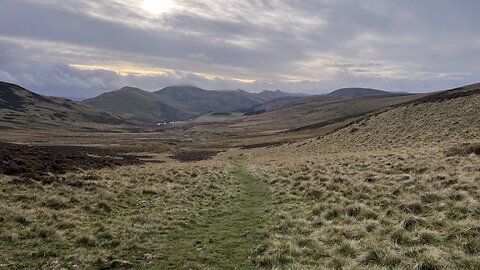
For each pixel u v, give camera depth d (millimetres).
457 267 10219
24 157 31703
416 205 16375
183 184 30875
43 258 12594
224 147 114062
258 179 34594
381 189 21281
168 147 118375
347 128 73625
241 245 14609
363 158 35812
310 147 71062
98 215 18812
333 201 20109
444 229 13148
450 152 30312
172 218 18750
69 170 30969
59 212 17766
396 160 31484
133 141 154000
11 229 14664
